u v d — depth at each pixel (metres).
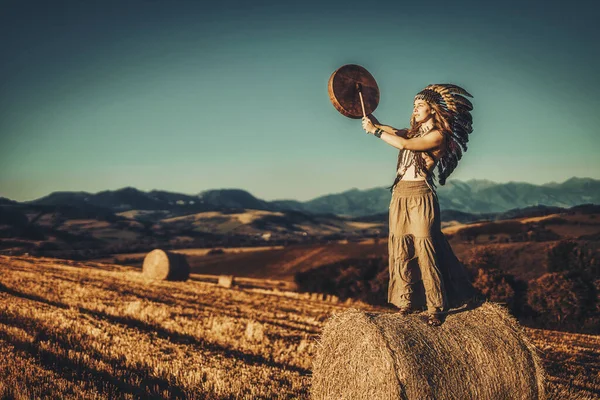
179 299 26.31
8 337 13.48
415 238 6.51
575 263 30.23
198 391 10.47
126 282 33.53
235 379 11.12
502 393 6.73
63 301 20.83
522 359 6.91
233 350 14.52
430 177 6.50
